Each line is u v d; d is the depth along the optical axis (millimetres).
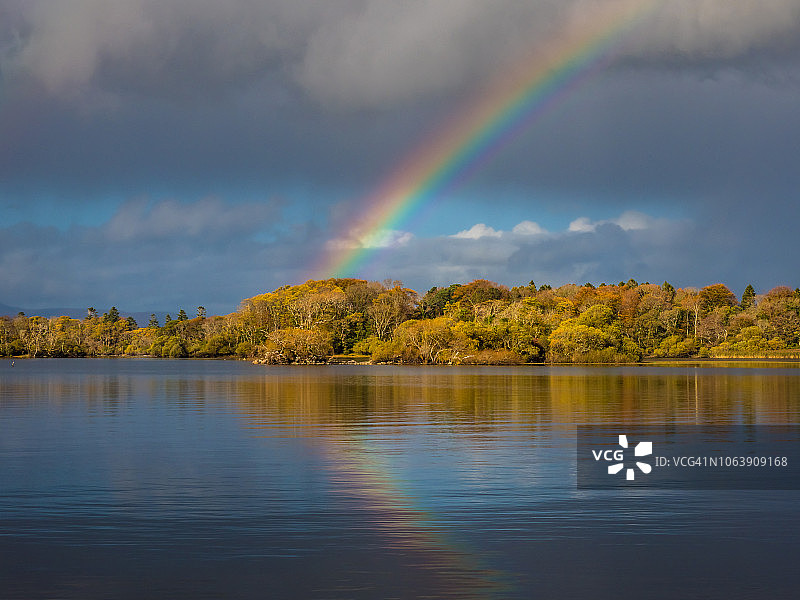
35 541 22547
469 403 69875
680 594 18531
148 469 33844
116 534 23281
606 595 18469
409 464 35062
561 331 198500
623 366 190125
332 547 22062
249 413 60406
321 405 68312
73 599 18125
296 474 32625
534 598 18297
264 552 21562
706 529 23938
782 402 70062
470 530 23797
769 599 18219
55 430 48469
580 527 24141
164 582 19250
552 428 49094
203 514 25688
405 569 20219
